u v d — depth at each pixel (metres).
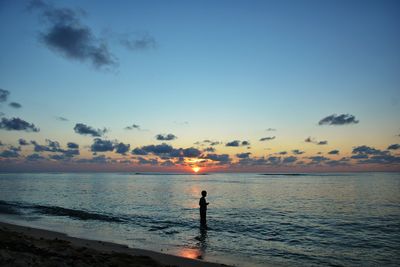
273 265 15.76
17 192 73.88
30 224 26.67
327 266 15.88
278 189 92.94
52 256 12.45
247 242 21.25
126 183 138.62
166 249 18.33
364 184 125.38
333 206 46.38
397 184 123.25
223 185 122.31
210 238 22.33
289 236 23.92
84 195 65.56
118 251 16.42
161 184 130.00
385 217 34.97
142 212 37.72
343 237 23.77
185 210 40.28
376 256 18.02
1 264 9.68
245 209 42.03
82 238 20.77
